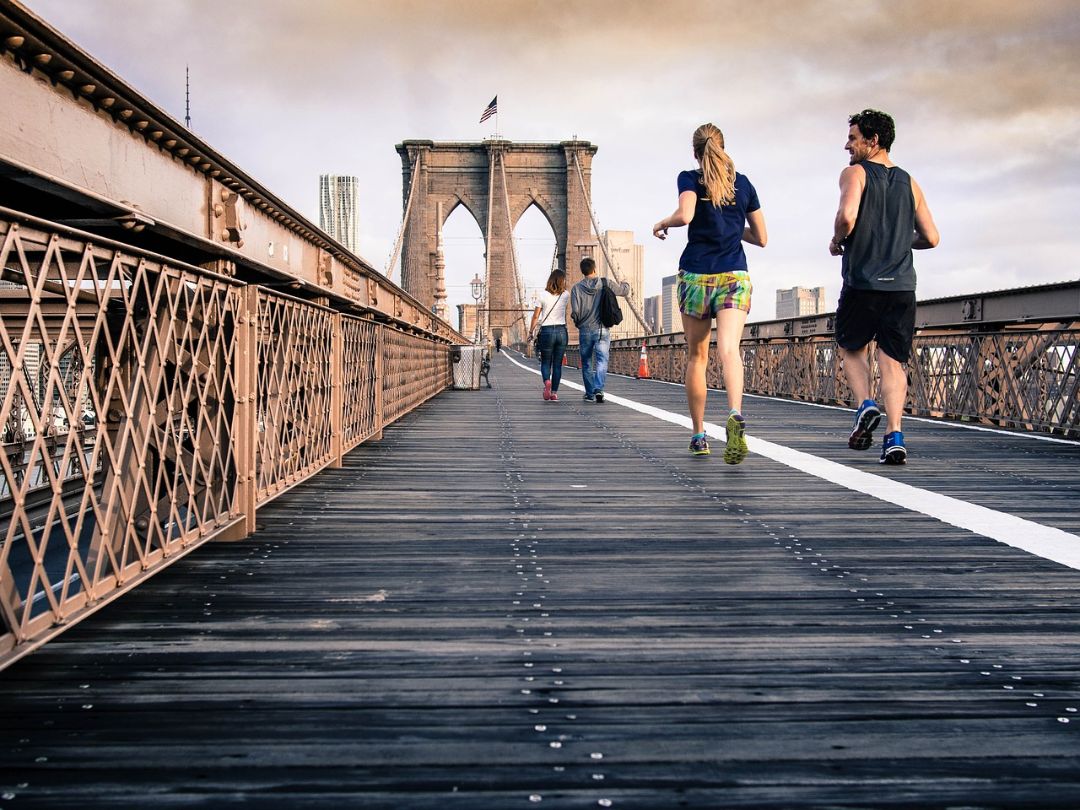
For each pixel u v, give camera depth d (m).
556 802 1.01
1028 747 1.15
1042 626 1.65
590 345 8.46
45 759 1.10
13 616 1.31
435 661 1.46
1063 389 5.05
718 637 1.59
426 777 1.06
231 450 2.35
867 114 3.96
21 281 1.74
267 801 1.00
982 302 5.97
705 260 3.87
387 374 5.52
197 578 1.98
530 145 79.44
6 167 1.35
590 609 1.76
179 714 1.24
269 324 2.68
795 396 9.14
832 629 1.63
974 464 3.93
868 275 3.83
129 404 1.70
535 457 4.18
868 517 2.70
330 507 2.87
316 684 1.35
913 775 1.07
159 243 2.29
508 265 78.62
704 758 1.12
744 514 2.75
